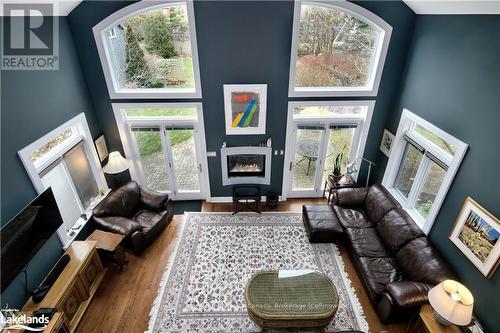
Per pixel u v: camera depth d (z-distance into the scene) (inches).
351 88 207.8
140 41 190.1
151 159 236.1
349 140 235.0
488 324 126.9
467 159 142.1
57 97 166.7
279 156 229.6
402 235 171.5
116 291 169.5
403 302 134.9
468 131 141.0
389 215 186.1
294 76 196.9
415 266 154.6
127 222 187.3
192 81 203.2
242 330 150.2
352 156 240.1
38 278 147.3
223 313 158.2
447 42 154.2
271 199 236.8
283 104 208.1
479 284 132.4
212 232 213.9
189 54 194.5
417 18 180.1
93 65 191.2
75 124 182.7
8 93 132.9
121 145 223.8
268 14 176.2
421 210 192.2
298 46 192.7
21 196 137.6
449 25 152.4
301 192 253.4
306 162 241.9
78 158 191.6
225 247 200.4
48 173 165.8
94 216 189.9
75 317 148.8
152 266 186.1
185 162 237.3
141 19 183.5
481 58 132.4
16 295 132.1
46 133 156.9
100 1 172.9
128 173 235.6
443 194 156.6
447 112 155.3
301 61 197.8
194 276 179.2
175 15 182.2
